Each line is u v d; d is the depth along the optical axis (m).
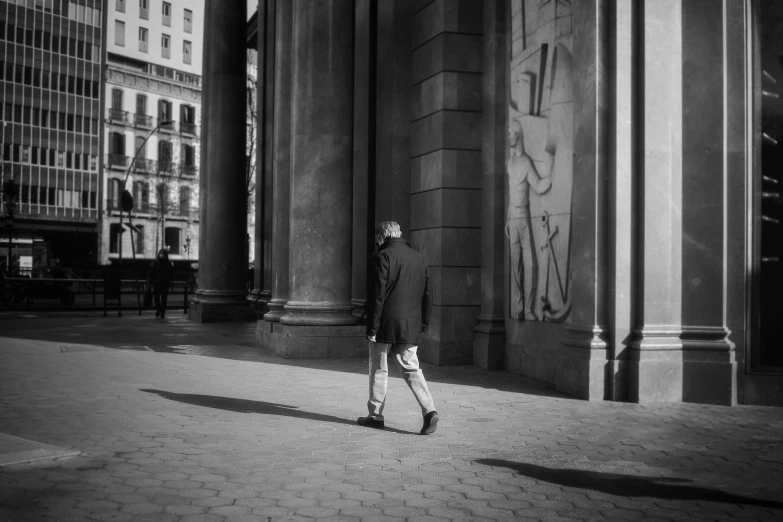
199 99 76.81
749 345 7.92
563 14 9.13
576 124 8.45
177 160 74.12
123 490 4.59
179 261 57.28
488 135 10.87
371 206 13.83
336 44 12.25
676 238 8.09
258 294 20.39
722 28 8.01
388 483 4.82
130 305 27.73
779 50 8.04
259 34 21.48
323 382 9.16
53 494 4.48
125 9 71.00
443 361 10.89
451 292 10.93
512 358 10.27
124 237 69.75
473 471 5.12
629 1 8.09
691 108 8.11
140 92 72.12
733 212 8.02
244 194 20.09
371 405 6.52
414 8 11.98
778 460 5.46
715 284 7.98
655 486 4.79
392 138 12.54
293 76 12.41
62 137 66.31
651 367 7.89
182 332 16.38
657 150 8.05
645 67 8.04
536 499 4.50
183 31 75.62
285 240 14.52
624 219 8.05
